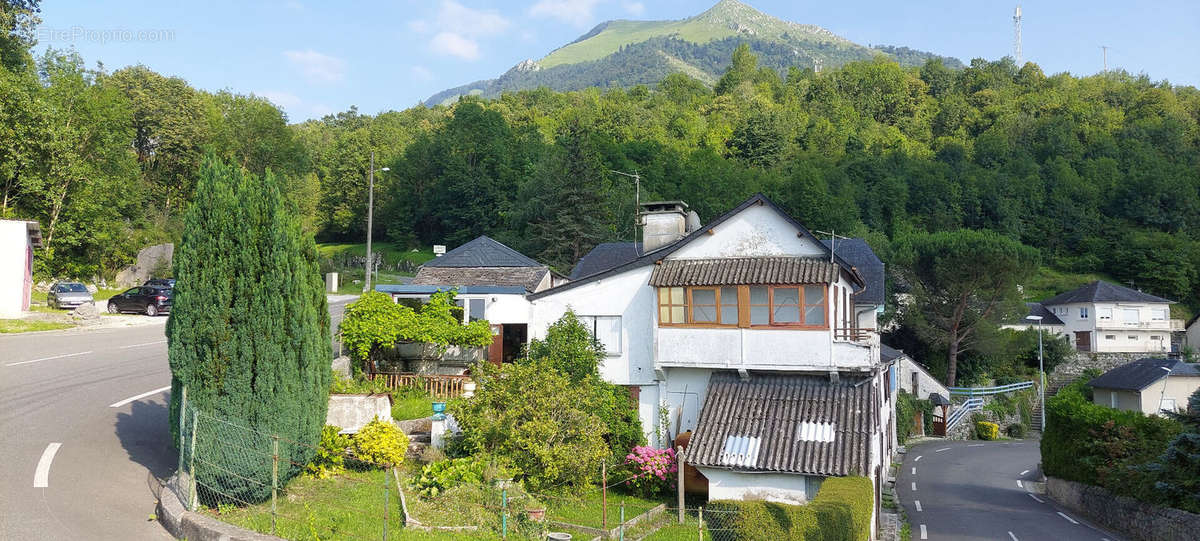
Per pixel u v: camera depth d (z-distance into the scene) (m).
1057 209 104.94
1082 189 106.69
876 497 20.98
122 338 30.67
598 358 22.47
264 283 12.84
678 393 22.55
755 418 20.11
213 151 13.27
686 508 19.17
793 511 14.71
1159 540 20.17
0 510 11.48
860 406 19.95
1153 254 94.25
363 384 22.08
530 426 17.02
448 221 91.81
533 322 23.88
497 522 13.70
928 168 108.00
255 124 82.75
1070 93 149.50
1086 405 26.80
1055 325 79.12
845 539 14.67
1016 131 127.56
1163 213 103.19
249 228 12.87
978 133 140.62
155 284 42.56
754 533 14.62
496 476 15.52
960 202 104.06
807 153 118.19
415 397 22.03
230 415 12.46
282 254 13.03
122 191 57.72
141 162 73.31
